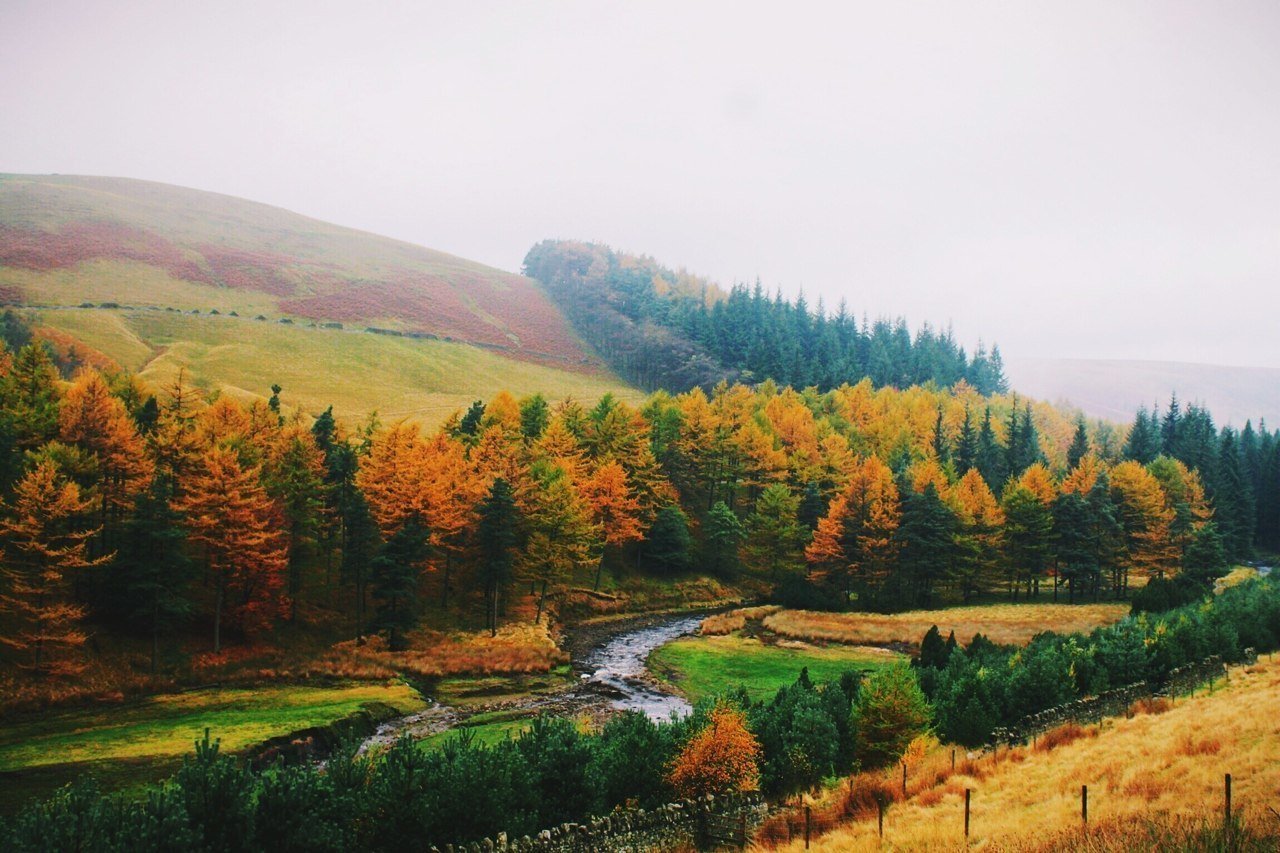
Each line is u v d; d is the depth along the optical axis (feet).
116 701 128.06
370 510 188.85
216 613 156.04
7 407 181.37
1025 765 72.18
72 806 51.93
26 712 119.65
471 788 60.85
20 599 141.08
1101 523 256.11
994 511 254.27
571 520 206.18
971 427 380.17
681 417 308.81
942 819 58.95
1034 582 263.90
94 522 164.86
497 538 189.47
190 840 49.60
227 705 127.13
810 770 82.17
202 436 181.06
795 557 262.67
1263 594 142.82
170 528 148.05
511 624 196.75
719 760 73.00
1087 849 42.24
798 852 58.13
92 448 168.25
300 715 121.49
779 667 168.86
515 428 270.67
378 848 58.08
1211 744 62.08
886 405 411.75
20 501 135.85
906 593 250.57
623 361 606.55
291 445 193.98
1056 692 97.50
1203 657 113.19
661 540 258.16
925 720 87.66
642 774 73.51
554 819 65.92
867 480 255.70
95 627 146.00
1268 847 37.58
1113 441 508.12
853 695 104.88
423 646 174.70
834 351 562.66
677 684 156.56
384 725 124.88
